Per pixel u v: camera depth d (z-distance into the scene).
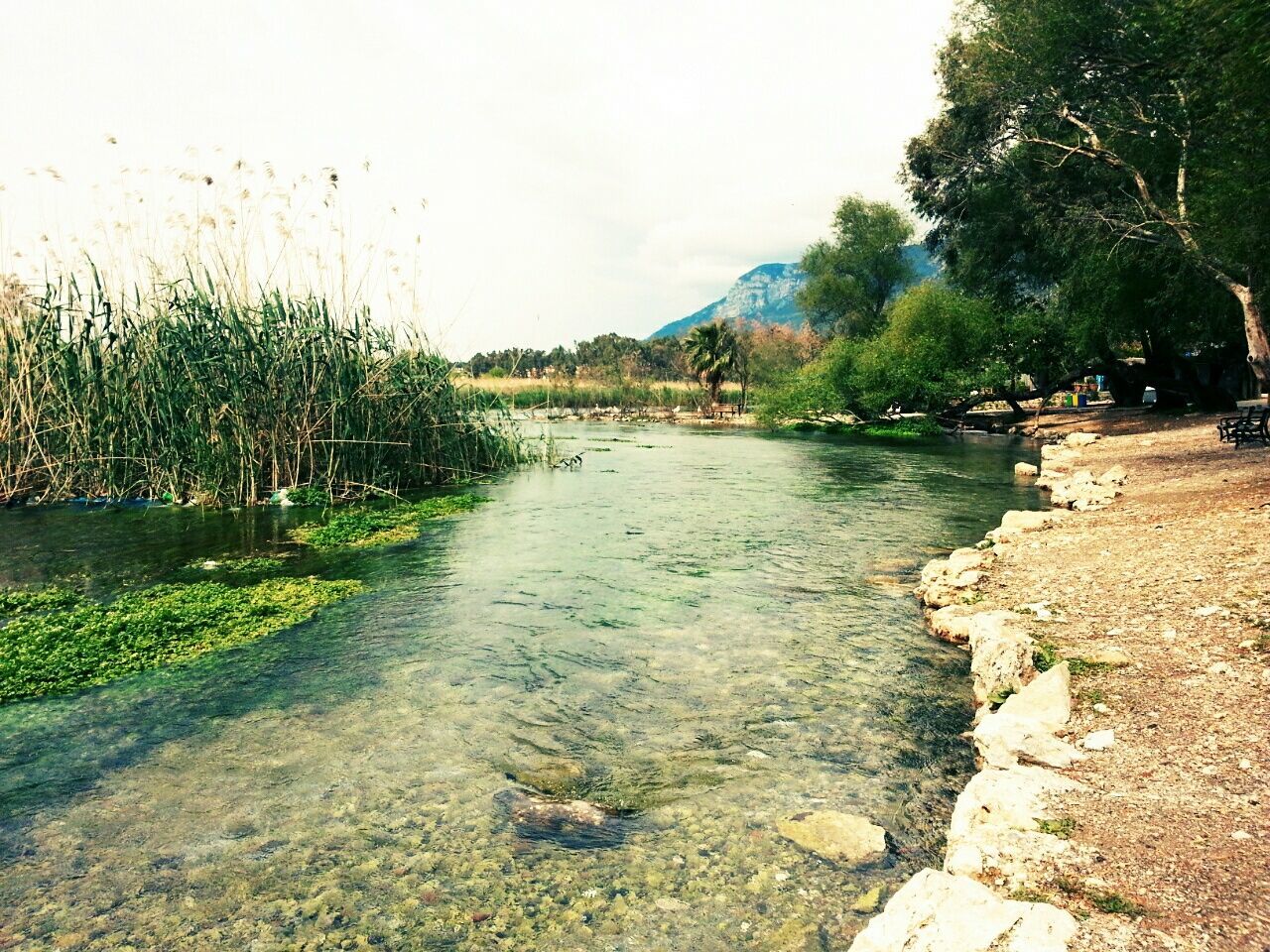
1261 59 11.60
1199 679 5.60
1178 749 4.64
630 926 3.73
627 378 73.81
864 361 42.78
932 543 13.11
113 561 11.73
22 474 16.88
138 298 16.95
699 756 5.55
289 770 5.35
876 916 3.45
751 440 38.97
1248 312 19.50
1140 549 9.90
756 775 5.26
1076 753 4.79
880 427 41.91
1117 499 14.89
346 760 5.50
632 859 4.30
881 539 13.49
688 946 3.58
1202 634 6.49
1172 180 25.30
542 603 9.54
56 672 7.05
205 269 16.86
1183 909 3.16
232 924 3.78
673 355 97.19
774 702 6.49
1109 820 3.95
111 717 6.21
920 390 41.03
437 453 21.89
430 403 21.16
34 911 3.87
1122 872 3.48
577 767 5.41
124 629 8.25
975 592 9.16
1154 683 5.69
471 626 8.63
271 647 7.92
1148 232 23.39
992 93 27.41
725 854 4.33
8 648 7.60
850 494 19.22
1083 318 32.41
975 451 30.92
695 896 3.95
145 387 16.97
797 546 12.93
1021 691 5.83
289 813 4.79
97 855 4.35
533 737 5.88
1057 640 6.96
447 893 4.01
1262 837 3.60
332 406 17.47
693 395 72.81
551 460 26.08
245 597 9.55
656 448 34.12
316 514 15.86
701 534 14.11
